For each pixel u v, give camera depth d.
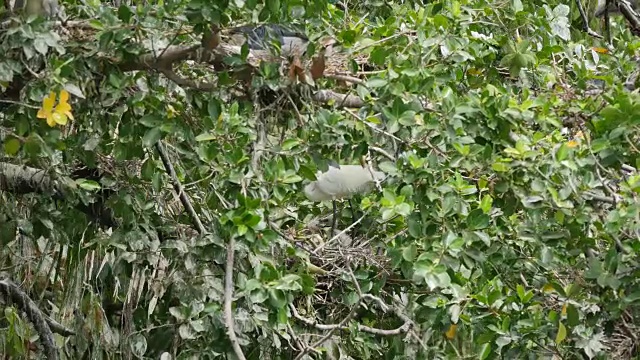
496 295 2.87
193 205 3.11
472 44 3.12
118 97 2.58
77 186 3.01
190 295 2.89
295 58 2.68
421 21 3.06
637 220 2.55
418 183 2.72
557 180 2.67
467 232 2.67
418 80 2.78
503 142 2.83
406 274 2.73
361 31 3.07
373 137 2.83
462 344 3.18
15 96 2.53
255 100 2.72
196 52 2.59
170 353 3.08
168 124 2.65
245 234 2.46
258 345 3.07
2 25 2.41
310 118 2.74
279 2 2.54
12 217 3.08
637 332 2.85
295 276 2.54
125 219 2.99
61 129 3.02
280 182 2.62
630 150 2.71
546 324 2.90
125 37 2.51
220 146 2.62
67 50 2.56
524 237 2.79
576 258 2.86
